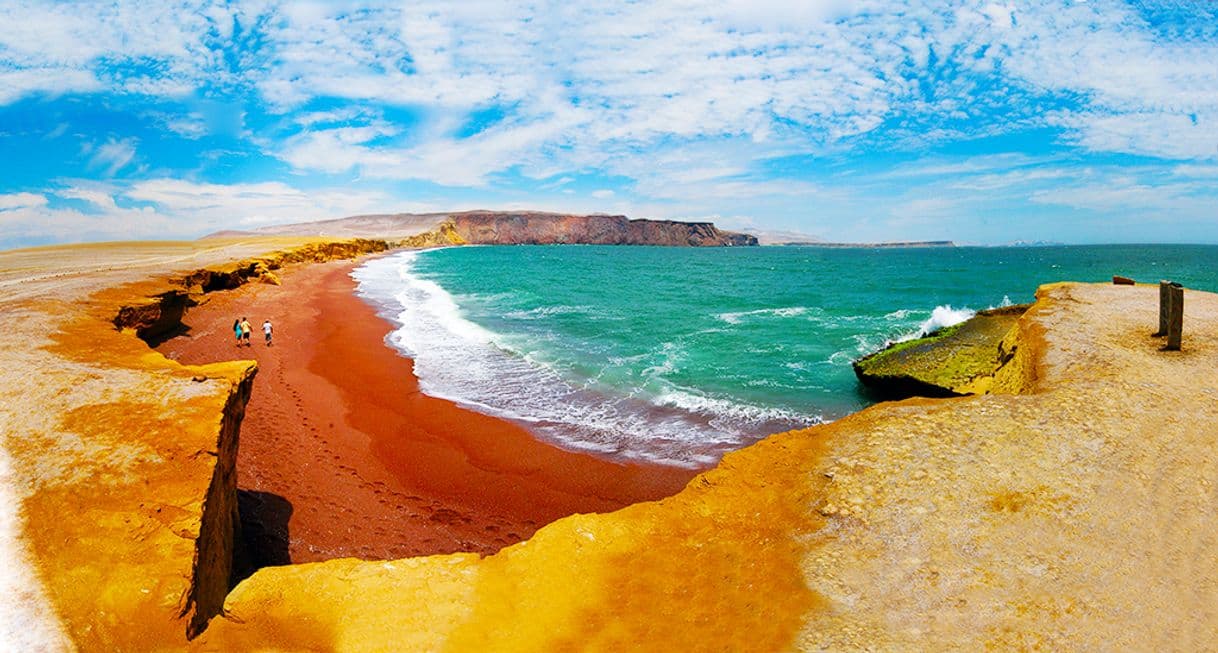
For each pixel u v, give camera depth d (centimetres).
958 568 601
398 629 571
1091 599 546
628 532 729
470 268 7994
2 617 526
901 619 538
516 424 1564
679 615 572
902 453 831
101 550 602
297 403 1664
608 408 1694
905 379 1706
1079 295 1859
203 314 2838
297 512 1071
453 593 627
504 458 1359
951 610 544
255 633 573
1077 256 12719
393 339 2616
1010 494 720
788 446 901
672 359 2253
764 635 531
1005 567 598
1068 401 969
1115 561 596
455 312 3538
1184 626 509
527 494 1197
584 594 616
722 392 1836
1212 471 748
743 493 801
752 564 642
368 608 605
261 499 1098
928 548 636
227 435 860
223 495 798
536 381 1961
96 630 529
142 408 850
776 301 4022
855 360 2153
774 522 722
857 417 980
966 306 3644
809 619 546
